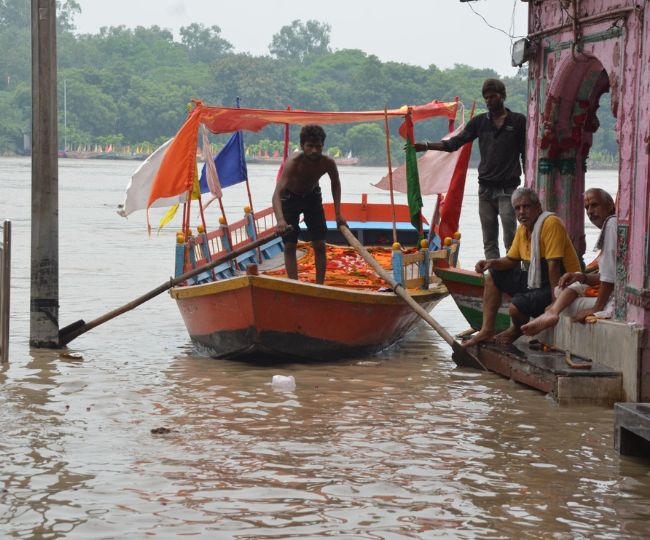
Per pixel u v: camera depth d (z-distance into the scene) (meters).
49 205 10.98
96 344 11.52
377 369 10.28
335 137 143.25
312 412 8.42
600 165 114.06
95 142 152.25
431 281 12.48
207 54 197.88
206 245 12.15
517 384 9.55
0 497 6.31
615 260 9.00
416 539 5.73
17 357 10.59
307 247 13.88
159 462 7.01
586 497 6.39
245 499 6.32
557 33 10.36
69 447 7.34
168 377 9.77
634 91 8.62
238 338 10.30
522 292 10.00
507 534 5.80
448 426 8.02
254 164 140.75
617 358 8.71
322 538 5.73
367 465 6.99
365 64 148.38
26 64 177.62
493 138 11.41
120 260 20.45
